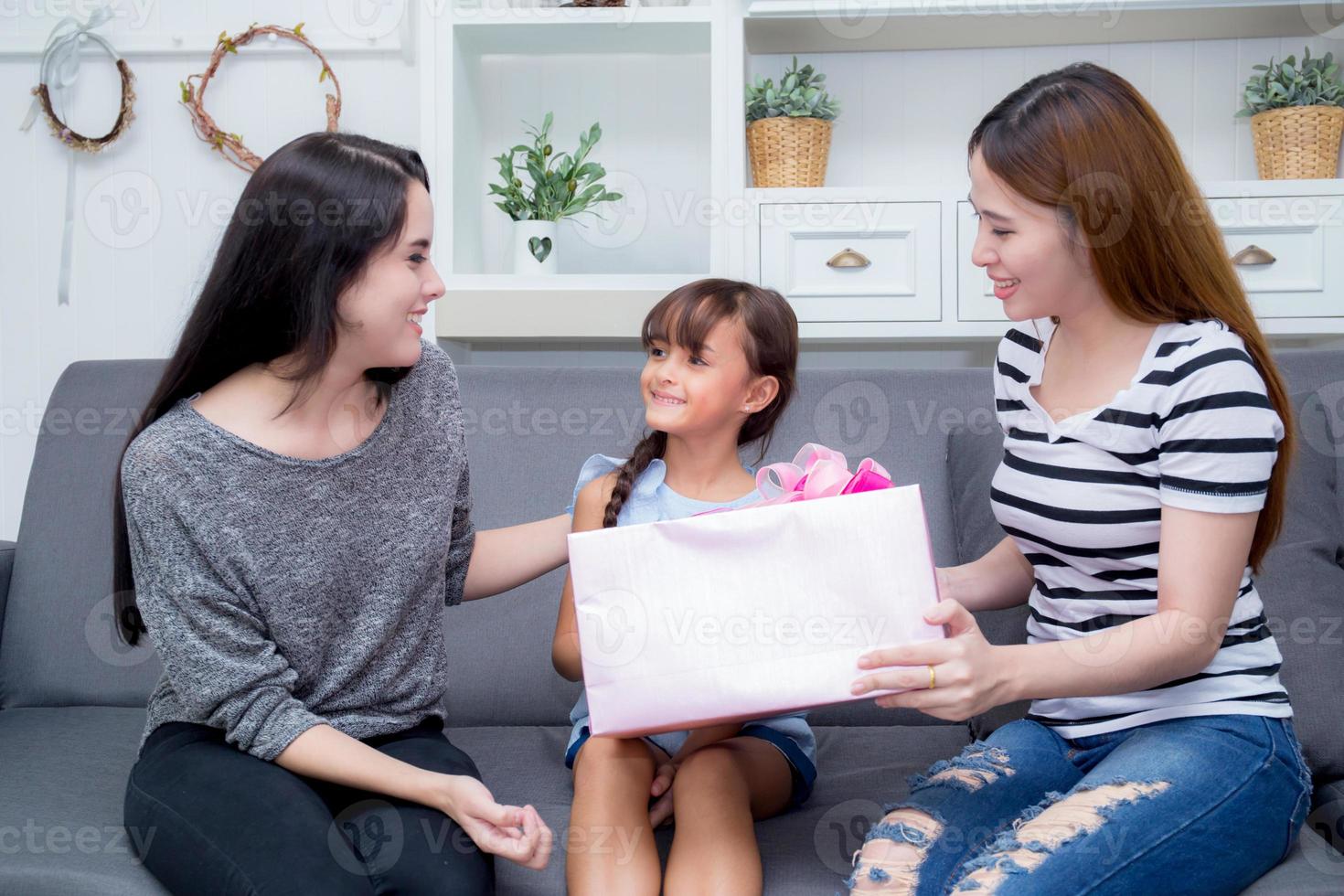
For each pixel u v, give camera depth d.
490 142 2.24
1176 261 0.98
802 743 1.18
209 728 1.03
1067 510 1.01
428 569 1.12
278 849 0.85
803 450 1.12
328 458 1.06
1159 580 0.94
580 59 2.23
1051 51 2.14
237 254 1.00
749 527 0.94
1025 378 1.11
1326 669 1.14
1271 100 1.91
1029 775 0.97
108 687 1.46
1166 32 2.04
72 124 2.29
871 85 2.17
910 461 1.49
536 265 2.04
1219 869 0.87
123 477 1.00
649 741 1.19
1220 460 0.92
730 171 1.94
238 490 1.00
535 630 1.43
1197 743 0.92
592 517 1.27
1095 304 1.02
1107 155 0.95
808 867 0.98
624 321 1.94
